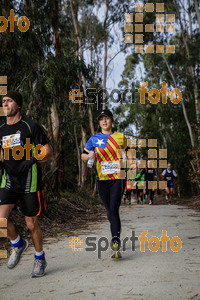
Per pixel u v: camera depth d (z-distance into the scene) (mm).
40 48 9797
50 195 11023
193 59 22828
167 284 3193
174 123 27047
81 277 3641
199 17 21797
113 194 4645
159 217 9719
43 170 10148
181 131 26078
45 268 4199
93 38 23562
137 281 3344
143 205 17250
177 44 25219
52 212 9344
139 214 11109
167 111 26219
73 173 24438
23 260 4699
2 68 9070
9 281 3666
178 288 3061
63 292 3148
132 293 2984
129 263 4188
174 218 9258
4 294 3191
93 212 12359
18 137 3705
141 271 3734
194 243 5316
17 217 7320
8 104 3721
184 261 4121
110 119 4746
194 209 12680
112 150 4664
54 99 10445
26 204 3721
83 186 21328
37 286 3402
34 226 3781
